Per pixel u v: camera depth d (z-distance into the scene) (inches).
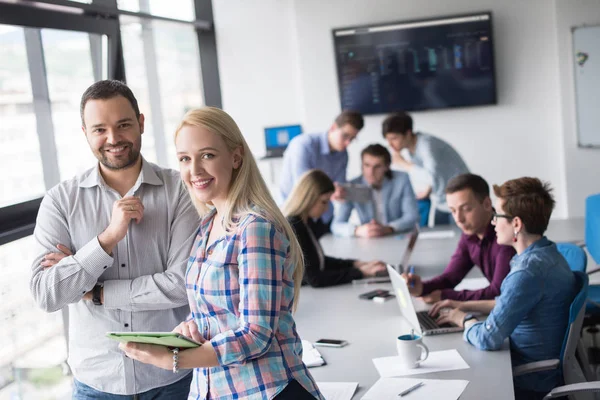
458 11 258.2
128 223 81.4
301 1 265.7
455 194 128.6
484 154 265.1
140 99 200.5
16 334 126.6
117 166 82.4
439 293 125.5
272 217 63.8
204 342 62.0
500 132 262.5
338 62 266.2
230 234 62.6
